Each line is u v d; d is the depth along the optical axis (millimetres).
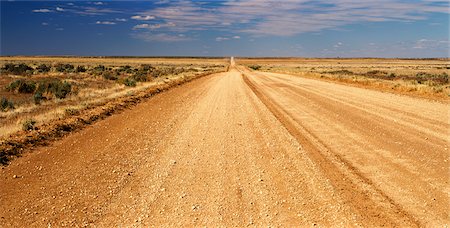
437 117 14672
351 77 39938
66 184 7367
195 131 12172
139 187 7230
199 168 8383
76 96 20688
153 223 5777
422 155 9352
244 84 33031
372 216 6000
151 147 10133
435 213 6121
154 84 28516
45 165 8500
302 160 8953
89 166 8461
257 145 10406
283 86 30719
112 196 6793
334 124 13375
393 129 12422
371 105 18281
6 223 5809
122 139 10984
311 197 6738
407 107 17484
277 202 6531
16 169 8211
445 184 7391
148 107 17516
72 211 6191
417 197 6758
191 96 22516
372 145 10336
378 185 7320
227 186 7289
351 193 6914
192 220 5867
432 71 84312
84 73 48219
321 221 5820
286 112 16234
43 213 6129
